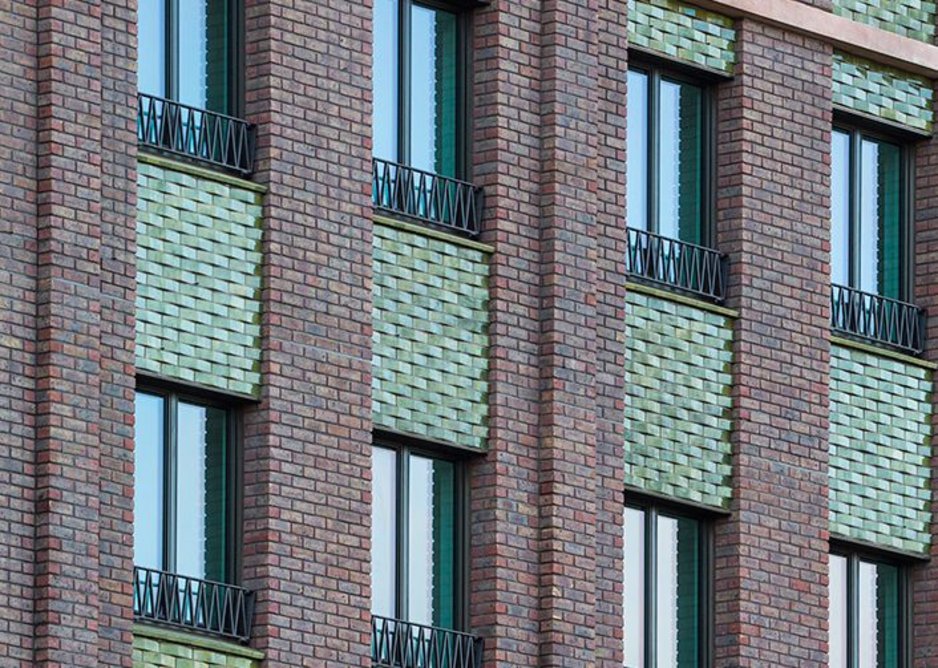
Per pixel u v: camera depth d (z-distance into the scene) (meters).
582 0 56.19
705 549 57.28
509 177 55.06
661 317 56.81
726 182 58.12
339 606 51.91
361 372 52.62
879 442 59.59
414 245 53.91
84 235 49.59
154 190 50.97
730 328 57.69
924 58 60.91
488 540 54.09
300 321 52.12
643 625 56.41
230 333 51.56
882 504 59.47
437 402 53.84
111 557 49.50
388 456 53.72
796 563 57.69
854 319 59.97
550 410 54.81
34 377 49.06
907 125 61.00
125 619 49.56
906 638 59.97
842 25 59.59
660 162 57.81
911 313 60.78
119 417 49.88
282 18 52.56
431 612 54.00
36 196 49.38
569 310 55.19
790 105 58.88
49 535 48.62
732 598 56.91
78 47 49.88
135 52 50.81
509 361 54.59
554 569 54.38
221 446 51.78
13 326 48.91
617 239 56.22
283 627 51.28
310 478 51.91
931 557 60.00
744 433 57.34
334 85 53.03
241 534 51.59
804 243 58.69
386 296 53.50
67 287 49.28
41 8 49.66
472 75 55.38
